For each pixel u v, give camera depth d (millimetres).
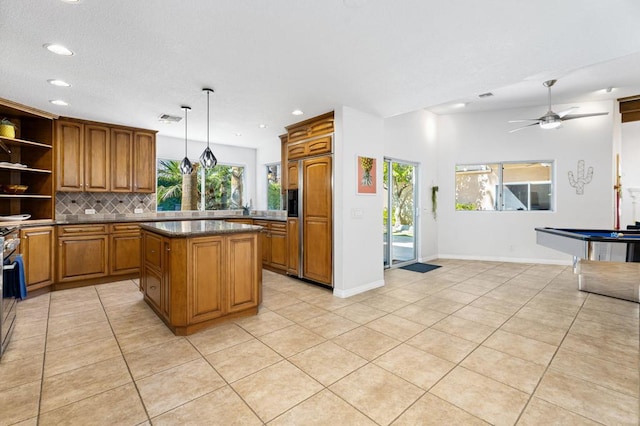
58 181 4082
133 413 1662
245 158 6656
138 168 4770
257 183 6777
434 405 1724
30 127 4090
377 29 2080
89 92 3268
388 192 5309
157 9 1855
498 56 2465
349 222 3785
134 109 3854
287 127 4656
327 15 1923
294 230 4488
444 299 3625
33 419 1609
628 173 6715
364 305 3416
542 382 1940
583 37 2170
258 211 6625
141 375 2025
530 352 2332
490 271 5098
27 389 1867
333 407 1711
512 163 5965
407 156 5625
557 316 3070
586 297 3686
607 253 2912
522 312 3186
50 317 3031
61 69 2701
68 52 2395
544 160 5695
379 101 3545
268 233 5195
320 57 2486
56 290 3928
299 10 1872
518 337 2594
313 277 4141
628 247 2828
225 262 2885
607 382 1938
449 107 5773
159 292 2916
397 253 5684
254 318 3031
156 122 4465
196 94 3328
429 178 6141
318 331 2721
